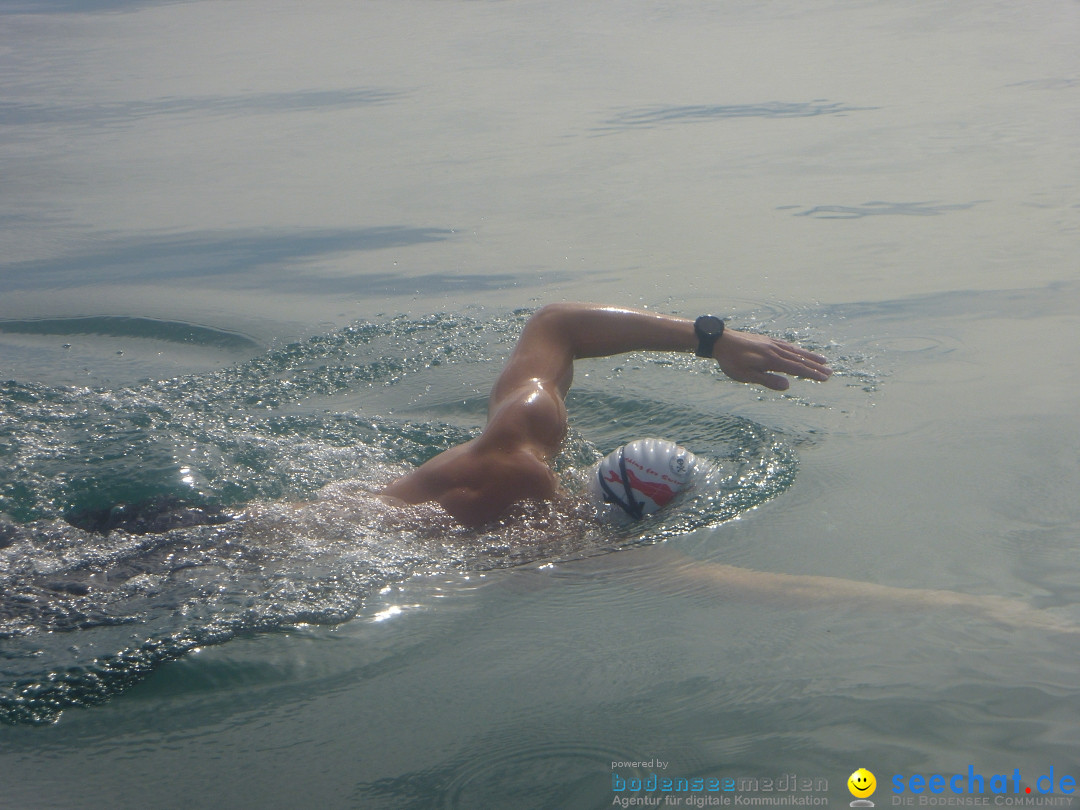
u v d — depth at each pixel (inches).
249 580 112.0
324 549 118.3
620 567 113.3
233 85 563.8
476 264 258.5
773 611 101.5
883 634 96.0
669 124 423.5
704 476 131.2
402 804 77.0
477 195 328.8
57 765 84.0
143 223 309.9
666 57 590.9
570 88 512.7
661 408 163.8
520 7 835.4
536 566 114.0
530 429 128.0
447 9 850.1
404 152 393.1
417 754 82.7
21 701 91.9
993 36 590.6
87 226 308.8
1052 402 156.0
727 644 96.1
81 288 250.2
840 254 249.9
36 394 179.0
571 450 143.9
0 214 324.5
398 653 98.0
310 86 550.3
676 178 338.6
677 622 100.7
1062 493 125.1
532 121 440.8
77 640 101.0
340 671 95.5
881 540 116.3
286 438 159.8
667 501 126.8
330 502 129.4
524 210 309.1
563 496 126.6
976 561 110.0
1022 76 473.1
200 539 121.3
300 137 426.0
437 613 105.1
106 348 208.1
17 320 227.3
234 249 280.4
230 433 161.9
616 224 289.4
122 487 141.6
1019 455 137.4
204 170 375.9
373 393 181.3
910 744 80.0
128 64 650.2
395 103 494.3
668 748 81.4
